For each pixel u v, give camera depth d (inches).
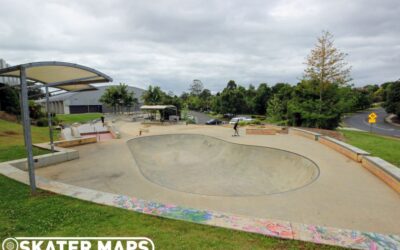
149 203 186.9
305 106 814.5
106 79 285.6
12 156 370.9
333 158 353.7
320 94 791.7
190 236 136.1
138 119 1348.4
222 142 581.3
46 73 313.0
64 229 145.8
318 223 161.9
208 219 158.1
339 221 164.4
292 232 140.9
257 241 131.2
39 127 848.3
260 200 204.7
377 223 161.2
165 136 693.3
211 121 1243.8
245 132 743.7
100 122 1158.3
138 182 269.6
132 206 180.7
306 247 125.9
